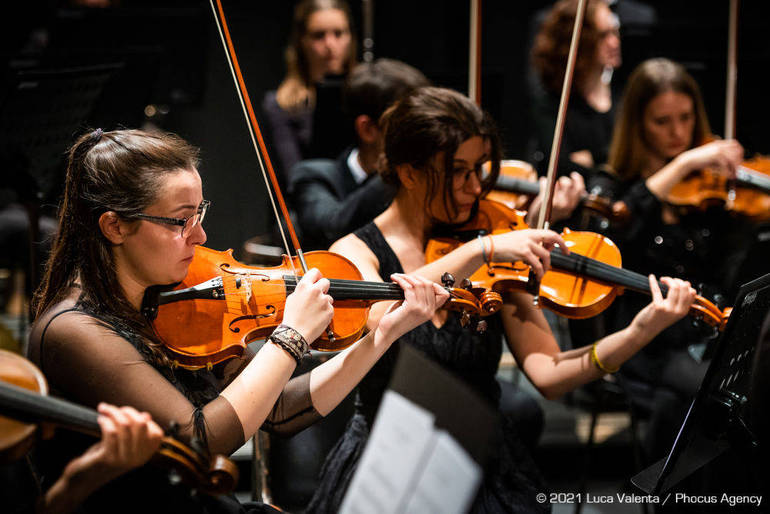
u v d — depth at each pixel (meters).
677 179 5.15
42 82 4.94
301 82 7.48
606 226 4.96
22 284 6.98
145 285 3.00
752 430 3.24
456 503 2.05
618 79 7.58
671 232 5.34
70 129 4.97
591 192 5.26
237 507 3.07
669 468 3.04
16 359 2.49
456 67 10.12
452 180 3.58
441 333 3.70
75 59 6.12
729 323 2.79
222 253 3.40
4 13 8.60
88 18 7.75
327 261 3.47
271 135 7.42
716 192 5.49
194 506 2.89
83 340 2.76
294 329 2.93
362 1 9.59
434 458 2.11
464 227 3.90
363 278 3.62
